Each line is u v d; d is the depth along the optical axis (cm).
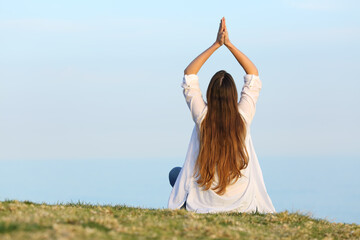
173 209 875
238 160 887
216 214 848
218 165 881
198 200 897
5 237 527
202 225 718
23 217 637
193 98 892
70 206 897
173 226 705
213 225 736
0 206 752
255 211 912
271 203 929
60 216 687
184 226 701
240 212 890
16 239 522
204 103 897
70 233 551
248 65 920
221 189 884
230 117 878
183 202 895
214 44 914
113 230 631
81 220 661
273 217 868
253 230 760
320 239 786
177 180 914
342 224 927
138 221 721
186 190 897
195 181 900
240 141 882
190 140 918
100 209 813
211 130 878
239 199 892
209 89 880
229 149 880
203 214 841
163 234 647
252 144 923
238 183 896
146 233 636
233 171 883
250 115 900
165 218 779
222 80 882
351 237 830
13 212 717
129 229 645
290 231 792
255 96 912
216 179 891
